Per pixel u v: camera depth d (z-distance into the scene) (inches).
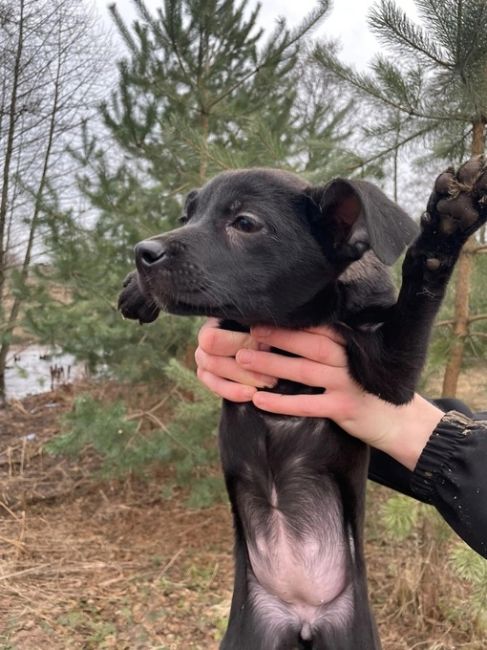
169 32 39.4
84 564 31.6
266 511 14.7
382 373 12.7
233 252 13.4
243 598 14.8
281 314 13.5
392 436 12.8
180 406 31.8
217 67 41.0
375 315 13.3
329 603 14.3
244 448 14.4
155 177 41.6
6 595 28.0
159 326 36.2
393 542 32.2
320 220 13.4
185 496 38.7
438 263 11.9
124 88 41.1
